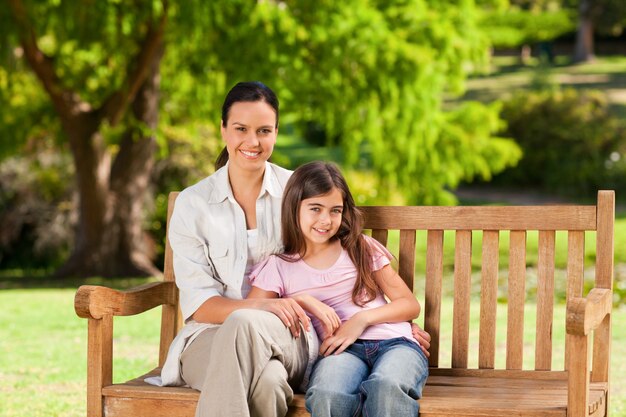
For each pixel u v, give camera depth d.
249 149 4.07
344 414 3.58
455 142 15.70
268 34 13.77
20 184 17.50
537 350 4.21
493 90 33.97
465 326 4.28
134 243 15.31
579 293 4.14
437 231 4.34
